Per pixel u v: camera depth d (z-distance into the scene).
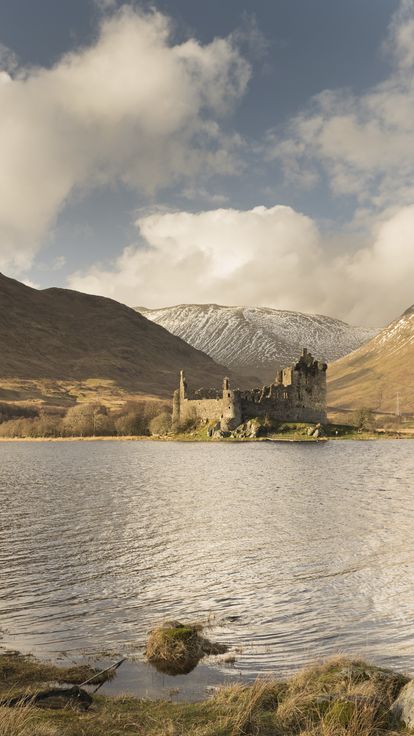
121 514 49.97
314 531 41.78
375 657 20.30
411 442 153.62
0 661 19.81
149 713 15.66
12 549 37.19
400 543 37.66
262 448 137.12
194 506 54.19
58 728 14.25
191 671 19.41
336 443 149.88
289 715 15.14
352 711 14.69
